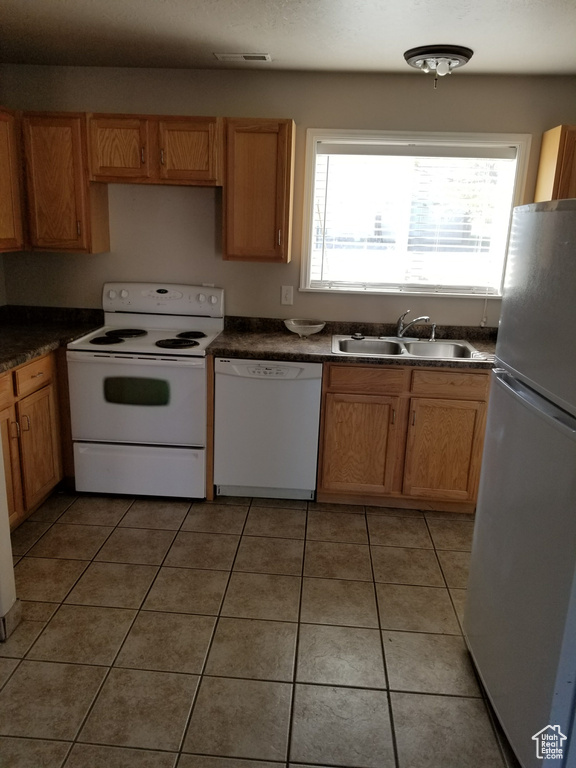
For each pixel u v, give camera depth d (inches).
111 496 130.3
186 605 93.0
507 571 69.1
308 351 120.7
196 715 72.0
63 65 129.5
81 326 138.3
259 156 123.6
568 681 55.4
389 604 95.1
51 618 88.9
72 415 125.1
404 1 86.2
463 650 85.3
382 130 130.2
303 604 94.3
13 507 108.9
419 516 125.8
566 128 117.0
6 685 75.9
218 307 139.8
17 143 124.2
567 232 57.1
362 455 124.8
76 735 68.6
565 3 85.0
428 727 71.7
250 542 112.7
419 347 136.7
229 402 122.8
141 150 123.7
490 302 138.7
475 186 133.6
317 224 138.2
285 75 129.0
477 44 105.3
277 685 77.3
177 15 95.1
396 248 138.4
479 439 121.6
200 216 137.9
